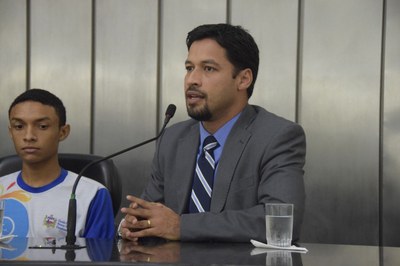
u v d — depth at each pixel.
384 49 4.34
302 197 2.68
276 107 4.39
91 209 3.04
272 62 4.39
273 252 2.20
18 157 3.33
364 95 4.36
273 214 2.32
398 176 4.34
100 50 4.51
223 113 2.87
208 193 2.81
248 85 2.88
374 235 4.36
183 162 2.92
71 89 4.52
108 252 2.15
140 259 1.97
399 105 4.33
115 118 4.50
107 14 4.50
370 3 4.34
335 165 4.38
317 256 2.14
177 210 2.88
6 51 4.56
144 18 4.48
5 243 2.39
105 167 3.25
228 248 2.29
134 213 2.52
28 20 4.54
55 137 3.06
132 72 4.49
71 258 1.99
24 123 3.01
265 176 2.75
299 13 4.38
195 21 4.45
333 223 4.39
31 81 4.53
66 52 4.52
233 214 2.54
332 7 4.36
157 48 4.47
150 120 4.48
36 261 1.91
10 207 3.05
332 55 4.37
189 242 2.47
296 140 2.83
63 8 4.52
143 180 4.47
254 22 4.40
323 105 4.38
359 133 4.36
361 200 4.37
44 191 3.07
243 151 2.82
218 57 2.79
